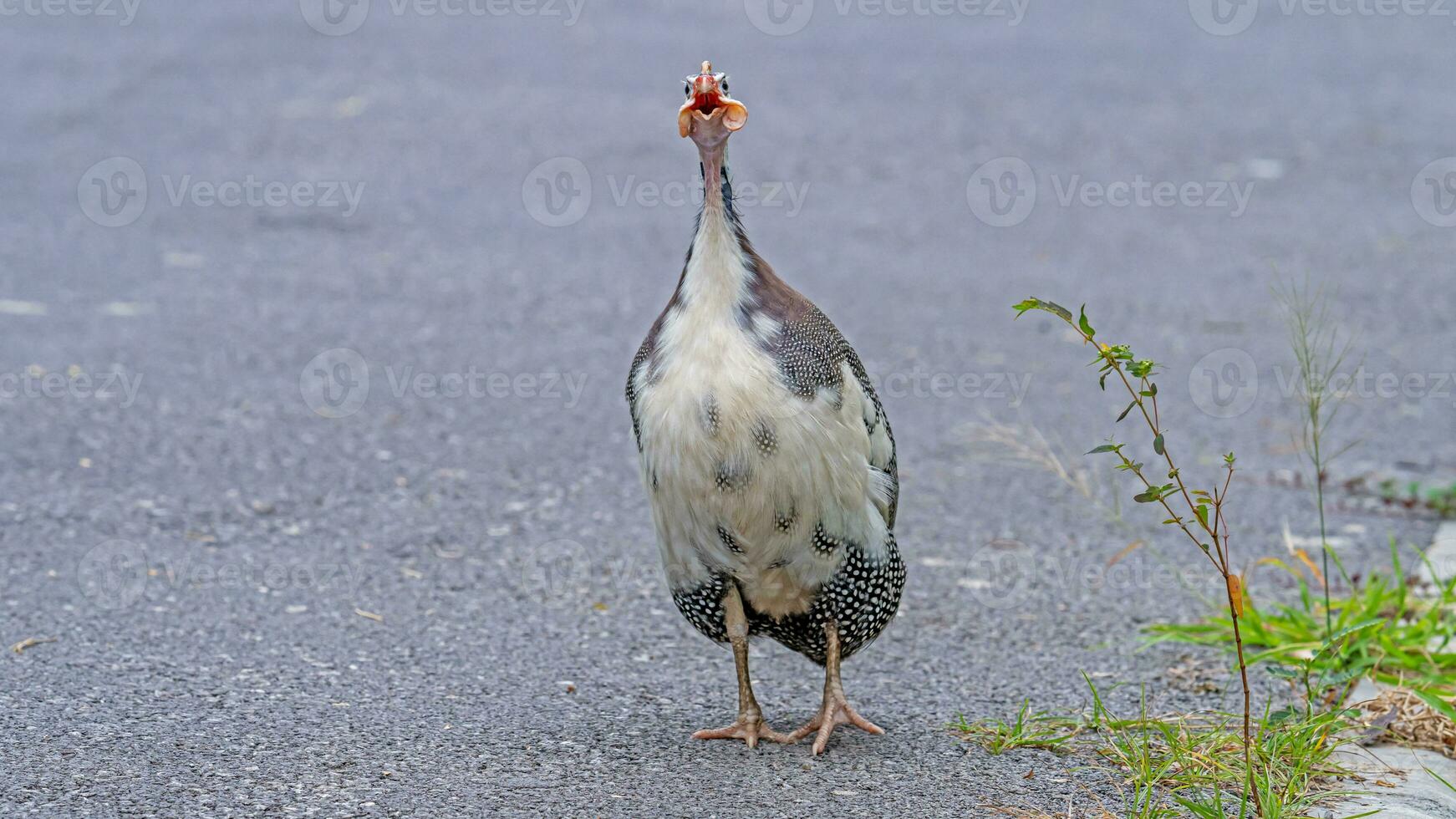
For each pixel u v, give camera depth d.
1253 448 14.34
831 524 7.92
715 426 7.55
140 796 7.43
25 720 8.31
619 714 8.80
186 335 16.95
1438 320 18.02
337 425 14.48
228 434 14.10
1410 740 8.72
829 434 7.74
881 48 31.41
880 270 19.94
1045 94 28.30
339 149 24.38
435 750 8.13
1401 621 10.40
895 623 10.48
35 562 10.94
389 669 9.36
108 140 24.30
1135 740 8.41
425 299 18.62
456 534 11.96
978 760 8.18
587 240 21.20
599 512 12.61
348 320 17.75
